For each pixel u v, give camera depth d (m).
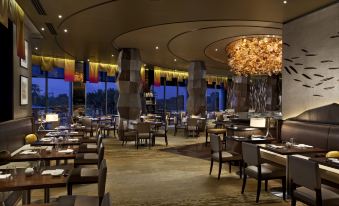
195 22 7.45
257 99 14.37
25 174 3.26
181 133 14.86
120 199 4.66
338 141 5.30
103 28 8.12
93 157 5.50
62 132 7.70
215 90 22.86
